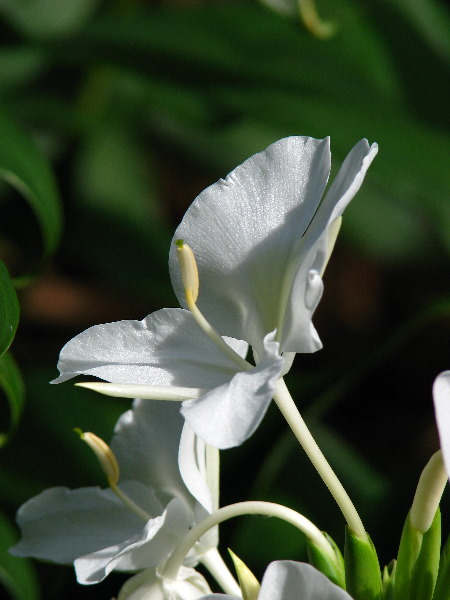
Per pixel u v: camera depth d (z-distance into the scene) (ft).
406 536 2.60
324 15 3.33
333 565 2.60
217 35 3.26
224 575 2.65
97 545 2.67
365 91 3.23
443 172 3.12
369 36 3.51
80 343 2.56
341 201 2.47
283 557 3.09
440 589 2.60
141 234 4.28
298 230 2.55
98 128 4.50
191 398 2.52
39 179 2.91
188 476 2.57
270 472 2.96
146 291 4.08
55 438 3.12
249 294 2.57
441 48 3.58
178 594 2.61
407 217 4.50
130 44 3.26
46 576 2.99
